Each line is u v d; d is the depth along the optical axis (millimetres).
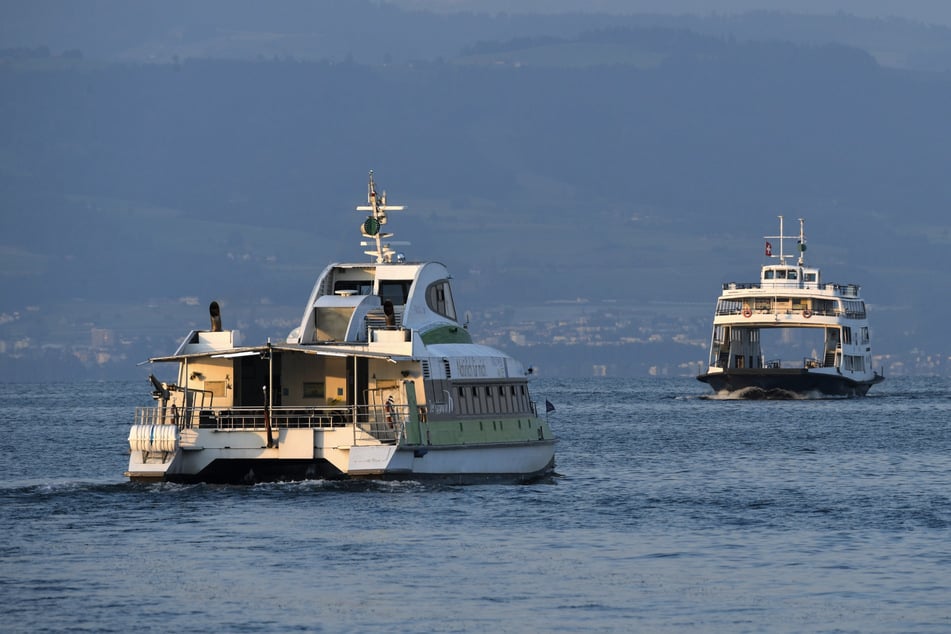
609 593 156750
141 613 146250
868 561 175000
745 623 145000
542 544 183375
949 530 198125
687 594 156750
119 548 176375
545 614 147500
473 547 179875
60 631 139625
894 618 147125
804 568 170750
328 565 168125
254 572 164250
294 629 141000
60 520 194625
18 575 162375
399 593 155375
